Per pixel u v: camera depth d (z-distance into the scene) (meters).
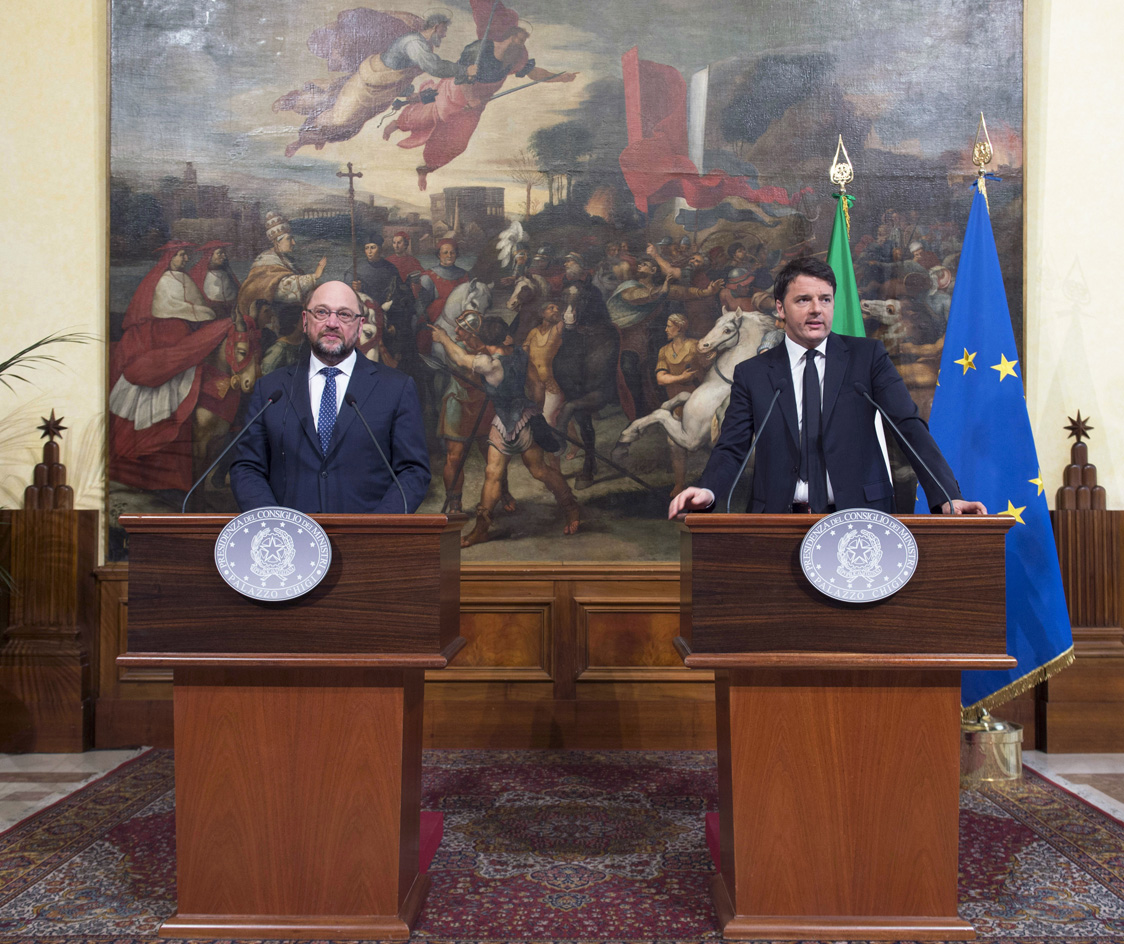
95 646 3.99
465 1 4.14
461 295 4.11
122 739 3.95
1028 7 4.13
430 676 3.96
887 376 2.47
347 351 2.54
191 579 1.94
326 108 4.13
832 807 1.99
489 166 4.14
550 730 3.97
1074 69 4.12
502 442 4.08
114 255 4.08
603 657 4.01
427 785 3.34
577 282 4.11
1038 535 3.38
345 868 2.01
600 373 4.11
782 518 1.89
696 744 3.96
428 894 2.31
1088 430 4.04
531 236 4.12
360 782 2.01
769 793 1.99
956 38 4.13
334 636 1.92
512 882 2.40
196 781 2.01
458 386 4.09
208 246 4.10
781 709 1.99
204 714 2.02
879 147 4.12
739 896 2.00
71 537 3.92
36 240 4.11
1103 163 4.10
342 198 4.12
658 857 2.59
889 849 1.98
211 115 4.12
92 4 4.15
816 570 1.88
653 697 3.98
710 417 4.09
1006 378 3.52
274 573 1.91
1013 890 2.36
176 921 2.02
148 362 4.08
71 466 4.07
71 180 4.12
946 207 4.11
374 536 1.93
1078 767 3.60
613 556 4.06
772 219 4.11
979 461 3.50
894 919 1.99
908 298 4.09
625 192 4.13
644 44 4.14
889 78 4.14
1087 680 3.85
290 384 2.58
